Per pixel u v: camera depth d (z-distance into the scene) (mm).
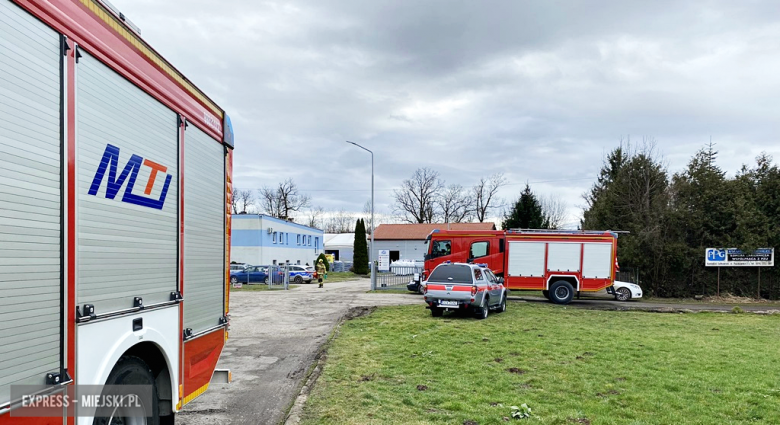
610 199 26844
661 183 25719
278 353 9750
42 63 2449
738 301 23156
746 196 24453
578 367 8219
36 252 2385
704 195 24422
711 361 8797
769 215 24516
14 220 2236
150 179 3645
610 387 7031
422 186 69562
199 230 4676
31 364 2346
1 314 2152
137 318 3400
